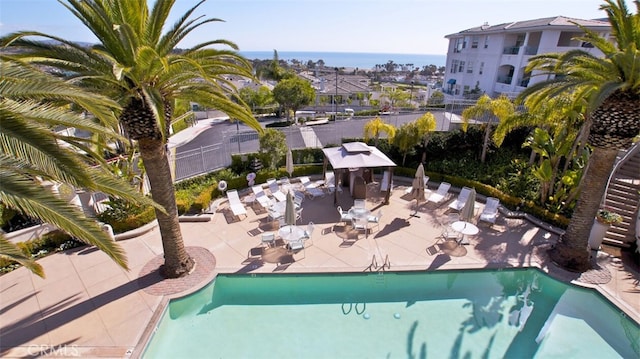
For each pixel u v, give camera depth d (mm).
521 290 10555
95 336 8227
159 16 8180
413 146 19734
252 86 61312
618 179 14039
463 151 20797
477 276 11156
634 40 9242
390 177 15648
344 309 9742
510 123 16109
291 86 39625
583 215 10625
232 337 8688
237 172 18859
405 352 8266
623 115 9062
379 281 10930
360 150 15477
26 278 10242
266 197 15562
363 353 8234
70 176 4469
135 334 8328
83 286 9984
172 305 9680
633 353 8281
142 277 10445
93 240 4629
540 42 29172
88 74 7570
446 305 9914
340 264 11359
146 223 13219
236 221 14305
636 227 11805
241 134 29594
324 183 18281
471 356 8164
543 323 9234
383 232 13469
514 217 14438
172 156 16703
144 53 7102
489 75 35125
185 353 8156
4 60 5324
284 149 18781
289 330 8945
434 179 18438
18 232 11289
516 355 8195
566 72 10977
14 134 4246
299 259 11625
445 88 44781
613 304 9602
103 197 14805
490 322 9273
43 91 4621
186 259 10680
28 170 4492
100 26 7559
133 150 13883
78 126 4801
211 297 10141
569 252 11078
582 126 13250
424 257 11781
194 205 14609
